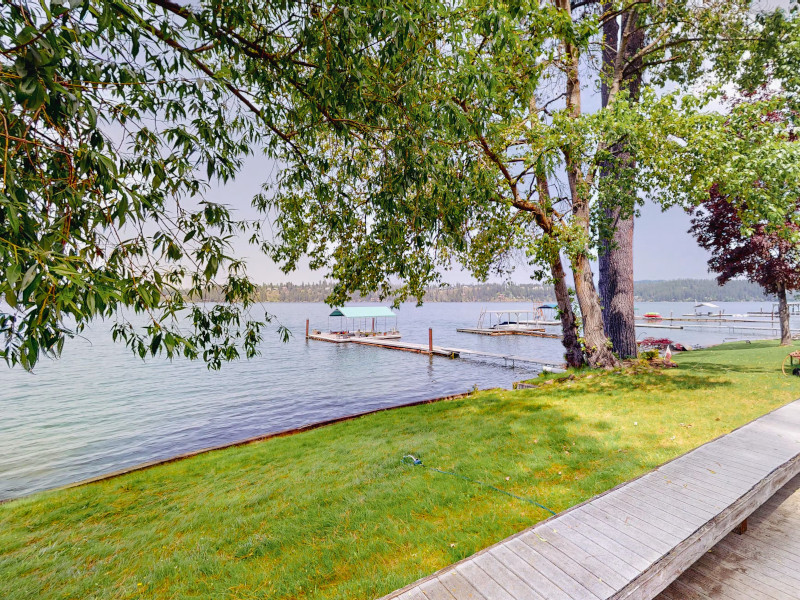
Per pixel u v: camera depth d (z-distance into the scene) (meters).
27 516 5.87
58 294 1.55
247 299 4.42
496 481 5.03
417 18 3.24
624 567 2.29
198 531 4.64
